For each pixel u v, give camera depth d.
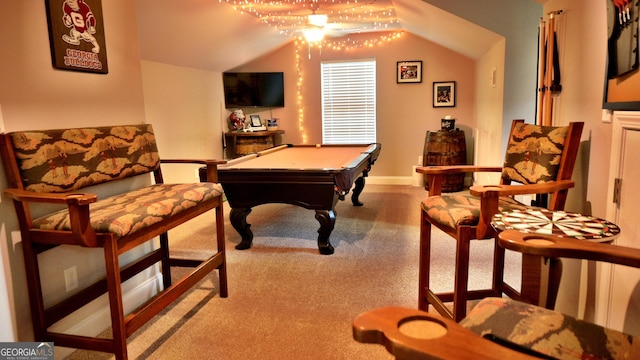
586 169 1.95
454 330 0.73
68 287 2.01
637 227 1.48
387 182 6.25
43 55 1.90
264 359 1.87
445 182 5.41
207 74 5.50
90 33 2.15
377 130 6.17
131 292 2.41
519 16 3.71
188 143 5.09
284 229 3.92
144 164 2.43
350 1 4.16
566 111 2.22
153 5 3.35
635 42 1.46
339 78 6.16
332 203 3.14
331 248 3.22
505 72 3.82
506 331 0.90
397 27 5.64
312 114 6.26
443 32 4.74
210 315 2.29
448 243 3.43
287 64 6.19
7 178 1.70
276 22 4.96
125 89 2.43
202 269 2.26
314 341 2.01
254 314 2.29
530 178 2.00
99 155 2.11
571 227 1.37
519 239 1.13
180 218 2.09
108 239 1.63
